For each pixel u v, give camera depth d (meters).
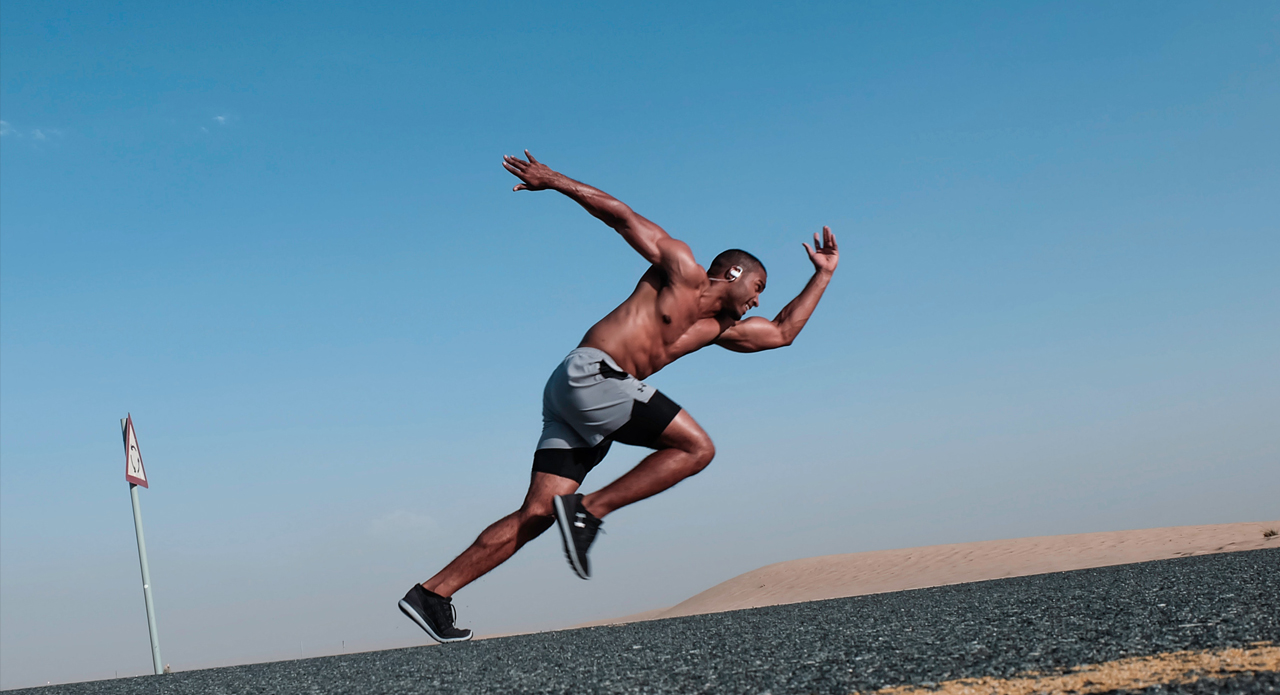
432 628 4.27
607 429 3.71
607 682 2.66
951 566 26.53
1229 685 1.81
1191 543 22.73
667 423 3.65
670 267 3.78
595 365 3.64
